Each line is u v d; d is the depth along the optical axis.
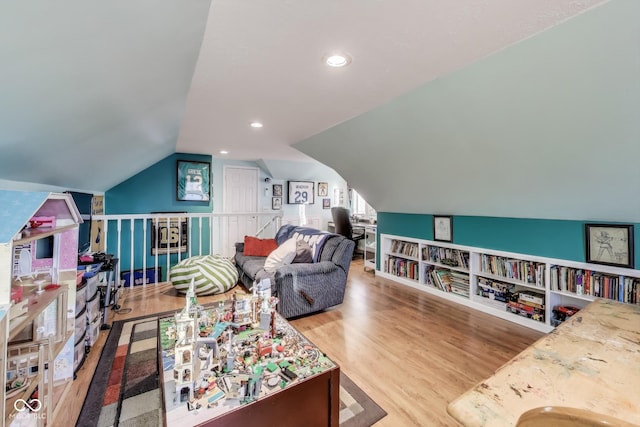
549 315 2.66
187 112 2.56
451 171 2.85
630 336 1.09
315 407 1.31
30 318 1.28
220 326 1.59
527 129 1.99
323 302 3.06
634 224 2.20
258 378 1.19
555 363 0.91
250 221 6.05
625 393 0.76
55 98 1.01
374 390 1.83
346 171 3.99
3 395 1.02
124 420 1.58
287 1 1.14
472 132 2.26
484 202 3.04
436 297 3.64
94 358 2.18
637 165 1.81
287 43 1.46
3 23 0.58
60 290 1.68
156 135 2.67
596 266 2.40
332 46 1.50
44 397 1.48
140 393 1.80
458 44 1.50
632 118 1.58
